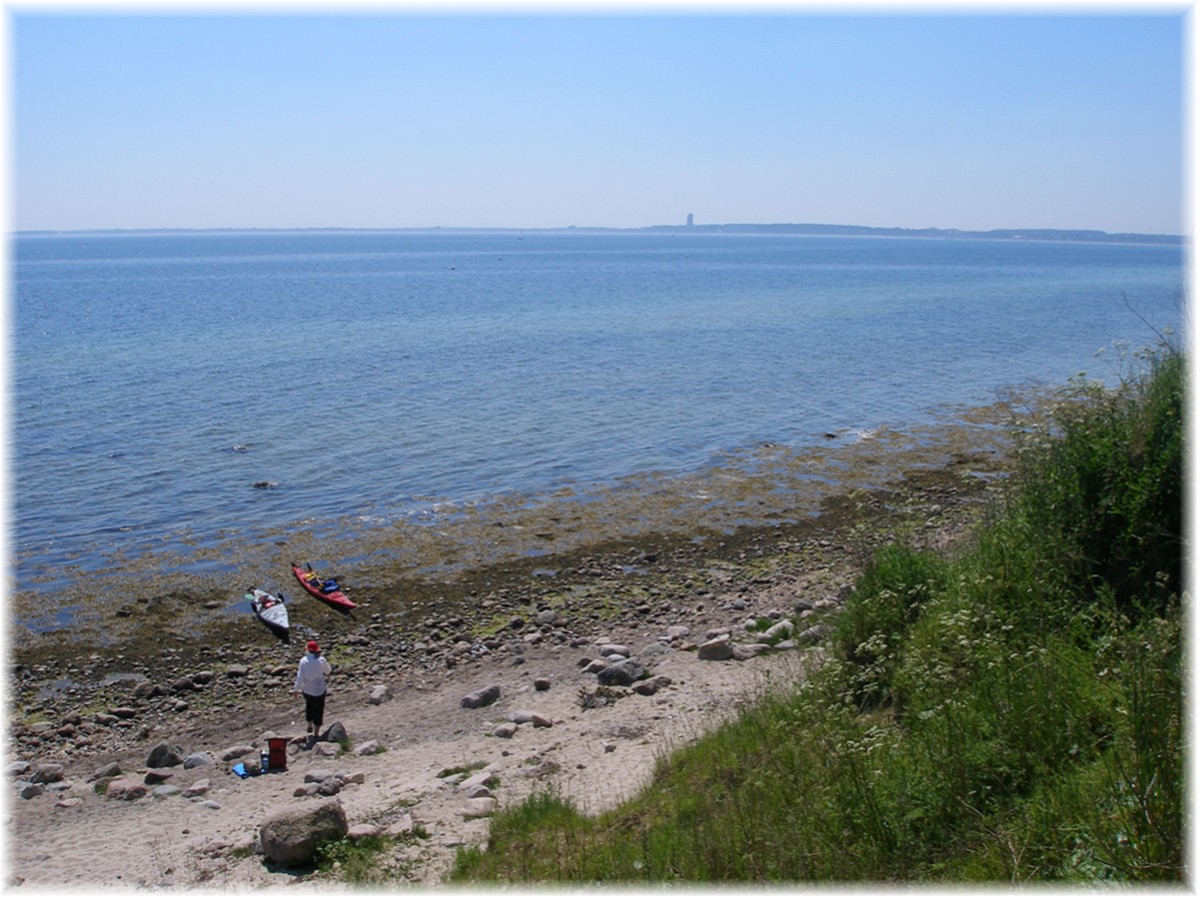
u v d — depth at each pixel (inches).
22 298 3393.2
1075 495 408.2
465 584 796.6
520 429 1306.6
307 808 406.9
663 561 841.5
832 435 1263.5
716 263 6668.3
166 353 1966.0
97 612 738.8
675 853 308.7
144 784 508.1
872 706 391.9
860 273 5236.2
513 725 545.6
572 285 4180.6
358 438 1254.3
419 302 3250.5
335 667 664.4
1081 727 288.0
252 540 890.1
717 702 519.2
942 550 530.6
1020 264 6545.3
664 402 1483.8
